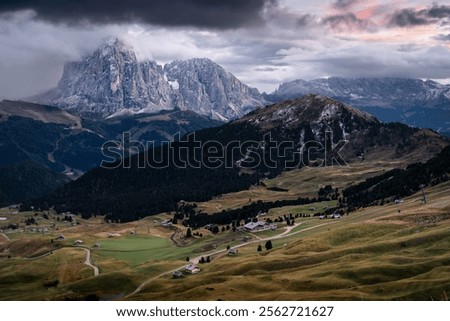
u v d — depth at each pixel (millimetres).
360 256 183250
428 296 130750
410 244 187625
